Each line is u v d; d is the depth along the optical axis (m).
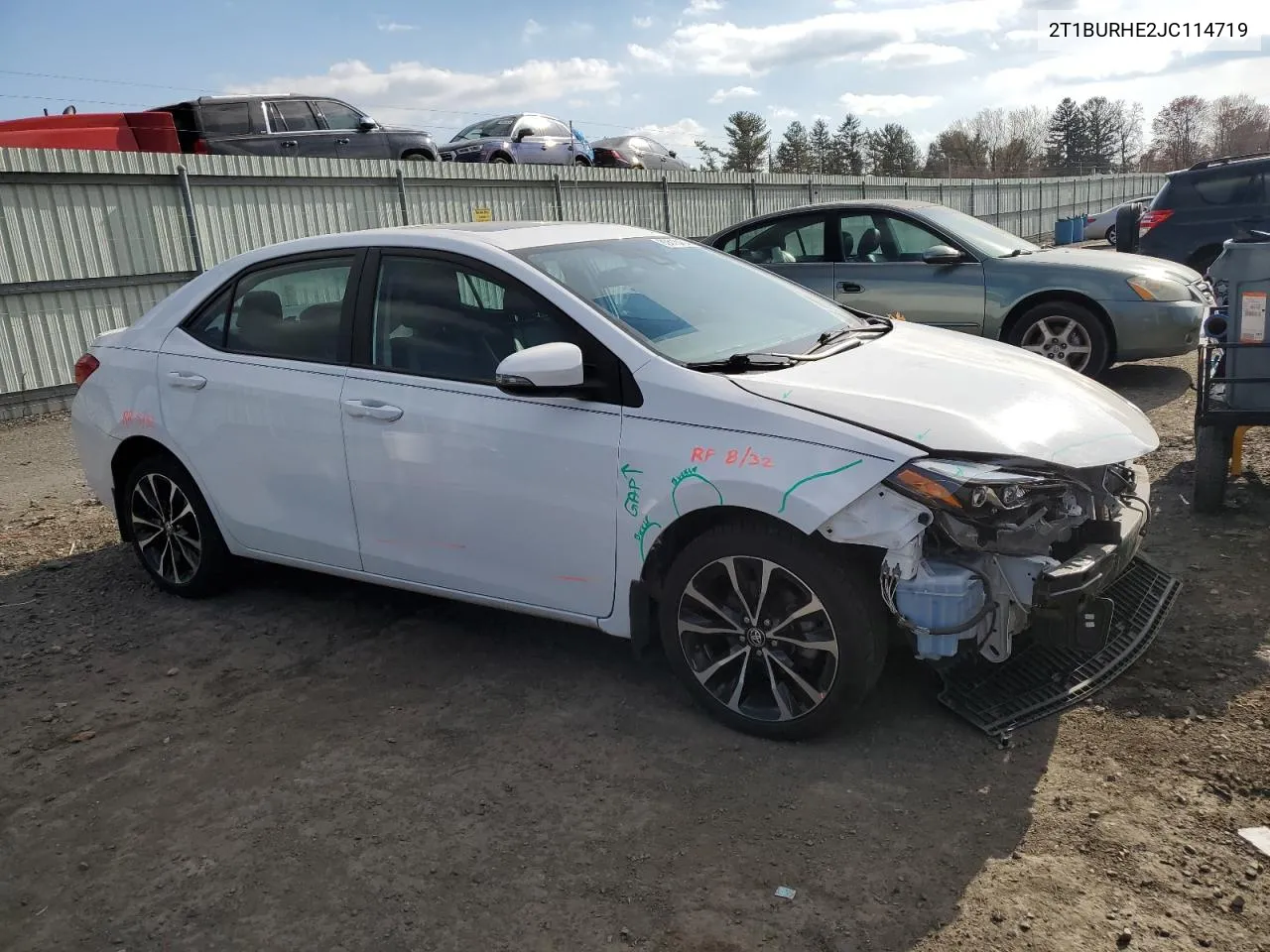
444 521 3.89
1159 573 4.36
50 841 3.07
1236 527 5.04
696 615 3.49
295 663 4.22
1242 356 4.91
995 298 8.18
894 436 3.08
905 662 3.86
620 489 3.43
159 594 5.09
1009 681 3.59
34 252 10.70
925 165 78.56
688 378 3.38
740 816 3.02
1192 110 74.75
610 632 3.64
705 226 21.30
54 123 13.64
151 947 2.60
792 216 9.12
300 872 2.87
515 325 3.74
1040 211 35.88
